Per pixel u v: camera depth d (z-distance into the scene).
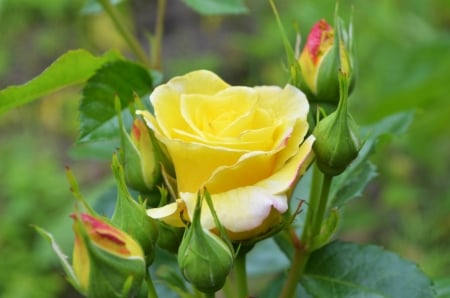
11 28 1.88
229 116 0.64
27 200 1.50
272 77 1.63
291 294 0.69
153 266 0.75
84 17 1.87
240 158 0.62
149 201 0.66
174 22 1.92
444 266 1.25
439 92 1.03
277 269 0.79
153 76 0.74
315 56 0.67
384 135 0.75
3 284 1.40
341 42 0.67
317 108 0.65
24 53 1.89
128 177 0.66
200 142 0.62
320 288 0.69
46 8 1.85
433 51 1.11
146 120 0.63
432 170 1.39
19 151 1.65
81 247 0.61
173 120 0.64
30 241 1.46
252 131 0.62
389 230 1.38
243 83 1.76
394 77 1.14
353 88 0.68
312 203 0.70
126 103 0.73
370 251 0.69
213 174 0.62
